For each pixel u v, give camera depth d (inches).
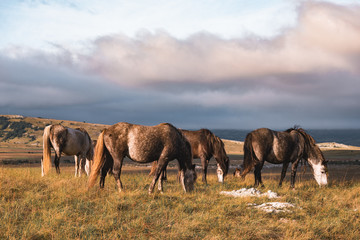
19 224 220.8
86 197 299.1
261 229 231.0
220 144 508.4
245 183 500.1
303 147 474.6
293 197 350.9
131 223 228.5
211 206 291.1
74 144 524.1
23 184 338.6
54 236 200.7
